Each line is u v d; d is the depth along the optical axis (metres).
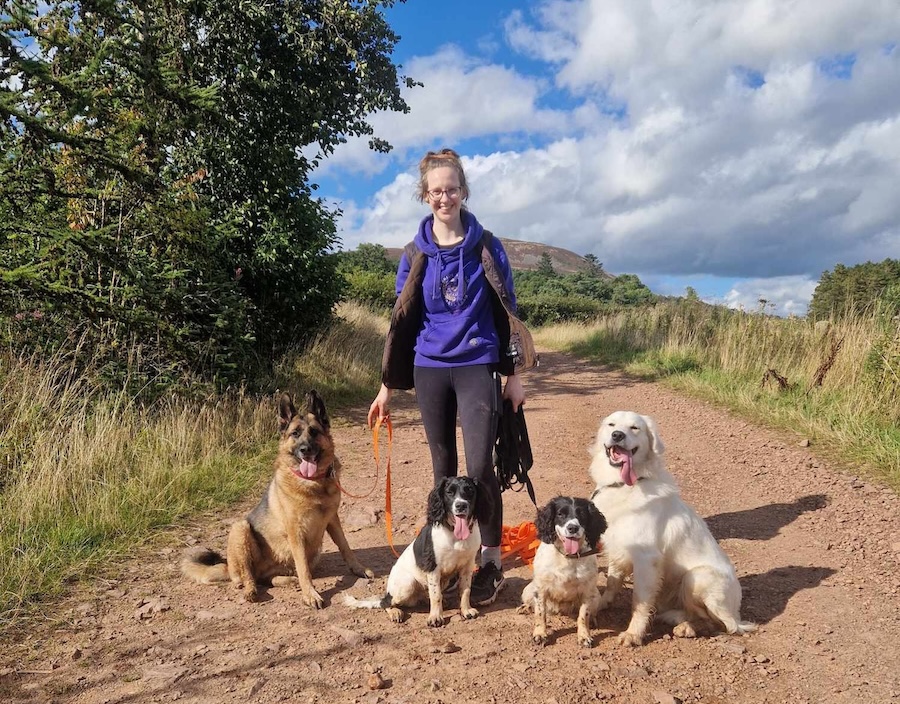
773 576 4.55
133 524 5.41
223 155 10.91
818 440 7.83
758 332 13.13
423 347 4.32
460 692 3.17
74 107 7.29
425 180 4.23
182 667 3.43
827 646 3.58
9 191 7.62
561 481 7.02
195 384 8.31
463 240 4.28
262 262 11.12
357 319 16.91
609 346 18.55
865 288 11.90
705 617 3.86
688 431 9.08
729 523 5.64
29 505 5.15
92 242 7.76
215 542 5.32
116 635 3.79
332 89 12.19
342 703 3.09
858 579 4.39
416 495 6.59
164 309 8.35
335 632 3.83
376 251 52.22
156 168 9.17
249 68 10.84
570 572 3.62
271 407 8.81
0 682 3.29
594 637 3.77
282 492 4.51
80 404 7.02
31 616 3.99
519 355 4.38
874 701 3.05
